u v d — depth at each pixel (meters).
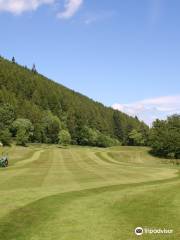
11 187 29.59
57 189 28.45
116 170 49.81
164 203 22.59
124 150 137.88
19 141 148.75
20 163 65.00
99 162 72.94
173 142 136.38
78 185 31.12
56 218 19.03
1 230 16.83
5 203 22.47
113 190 28.02
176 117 146.00
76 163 67.19
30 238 15.77
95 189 28.50
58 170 48.03
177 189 28.28
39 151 107.56
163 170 52.72
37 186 30.30
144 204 22.38
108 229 17.12
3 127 156.00
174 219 18.73
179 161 122.06
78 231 16.81
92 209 21.12
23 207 21.33
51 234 16.34
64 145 183.88
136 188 29.11
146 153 136.00
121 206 21.89
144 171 49.53
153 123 147.62
